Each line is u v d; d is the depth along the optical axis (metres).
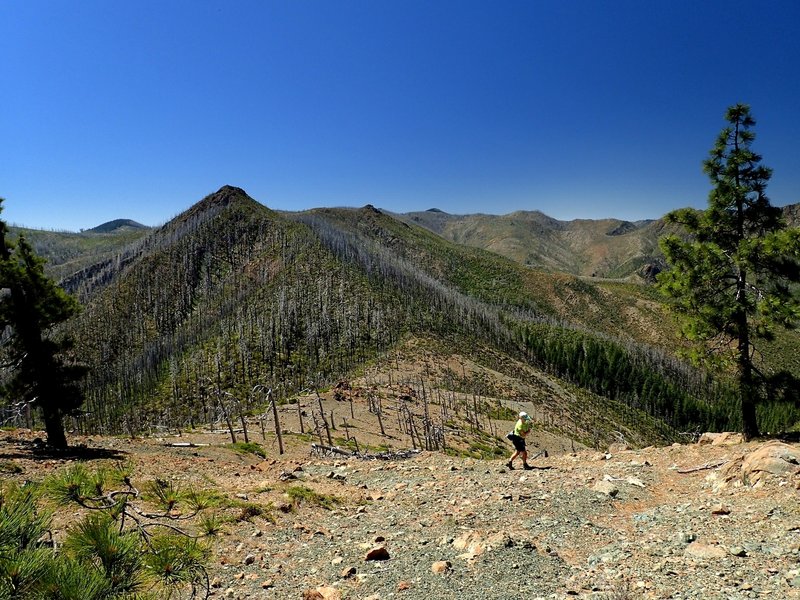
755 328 16.31
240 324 177.00
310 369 144.62
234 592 8.14
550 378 168.62
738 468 12.16
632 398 163.62
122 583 4.15
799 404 15.81
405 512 12.81
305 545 10.49
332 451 31.77
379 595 7.78
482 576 8.11
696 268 16.94
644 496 12.41
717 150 17.22
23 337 21.75
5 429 27.28
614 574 7.74
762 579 6.89
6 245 21.88
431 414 87.50
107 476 5.27
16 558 3.67
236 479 17.66
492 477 15.64
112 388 151.00
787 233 14.95
